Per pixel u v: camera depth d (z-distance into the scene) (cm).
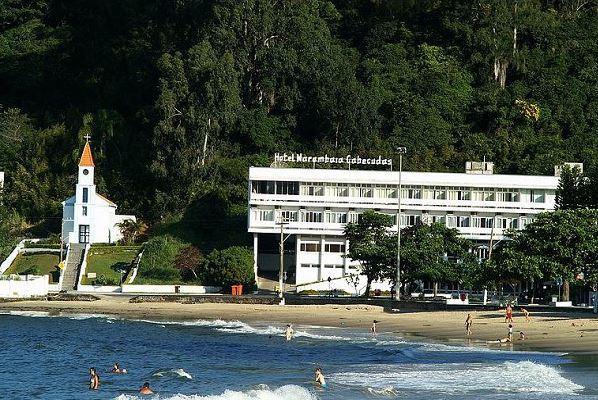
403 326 15662
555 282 19375
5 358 12950
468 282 19025
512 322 15088
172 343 14312
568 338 13425
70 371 11844
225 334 15325
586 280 16412
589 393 9619
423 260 19812
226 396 9662
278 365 11994
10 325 16838
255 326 16375
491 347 13050
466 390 9888
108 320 17625
